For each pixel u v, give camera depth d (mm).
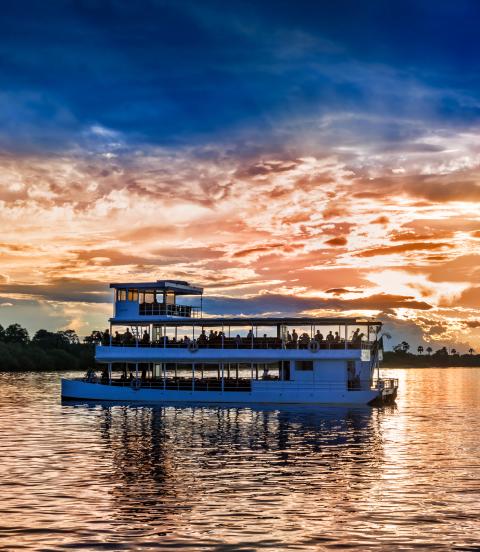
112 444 57719
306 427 69875
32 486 40875
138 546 30000
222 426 70438
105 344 98188
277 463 48781
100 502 37094
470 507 36156
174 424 72125
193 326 95250
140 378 98375
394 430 68125
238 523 33281
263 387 92562
